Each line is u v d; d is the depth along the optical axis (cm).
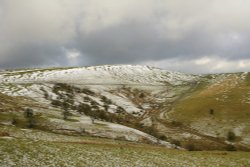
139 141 11994
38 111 14725
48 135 8719
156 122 17925
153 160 5725
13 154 4328
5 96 18100
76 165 4506
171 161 5878
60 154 4881
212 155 7200
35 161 4278
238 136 14600
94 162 4866
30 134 8331
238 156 7381
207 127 16000
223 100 19562
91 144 7219
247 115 16675
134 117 19712
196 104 19525
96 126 12850
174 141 13575
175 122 17262
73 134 11506
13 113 13425
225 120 16450
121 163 5119
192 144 13262
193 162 6066
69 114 14962
